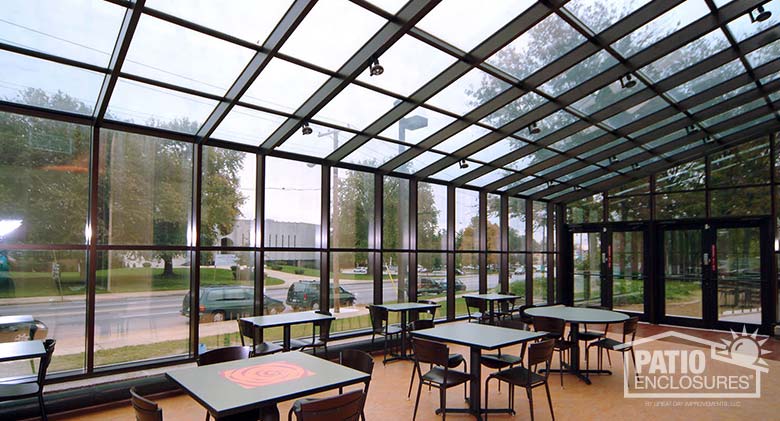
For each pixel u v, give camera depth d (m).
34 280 4.70
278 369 3.44
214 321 5.94
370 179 7.93
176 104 5.16
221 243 6.05
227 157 6.20
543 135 7.56
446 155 7.72
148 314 5.43
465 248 9.54
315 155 7.00
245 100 5.24
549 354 4.42
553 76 5.47
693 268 9.79
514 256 10.70
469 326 5.30
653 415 4.69
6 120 4.61
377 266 7.91
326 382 3.11
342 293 7.41
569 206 11.88
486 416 4.43
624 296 10.75
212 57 4.45
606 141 7.98
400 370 6.43
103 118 5.08
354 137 6.65
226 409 2.58
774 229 8.70
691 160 9.80
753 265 9.00
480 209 9.99
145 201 5.48
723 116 7.95
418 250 8.52
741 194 9.15
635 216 10.58
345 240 7.49
